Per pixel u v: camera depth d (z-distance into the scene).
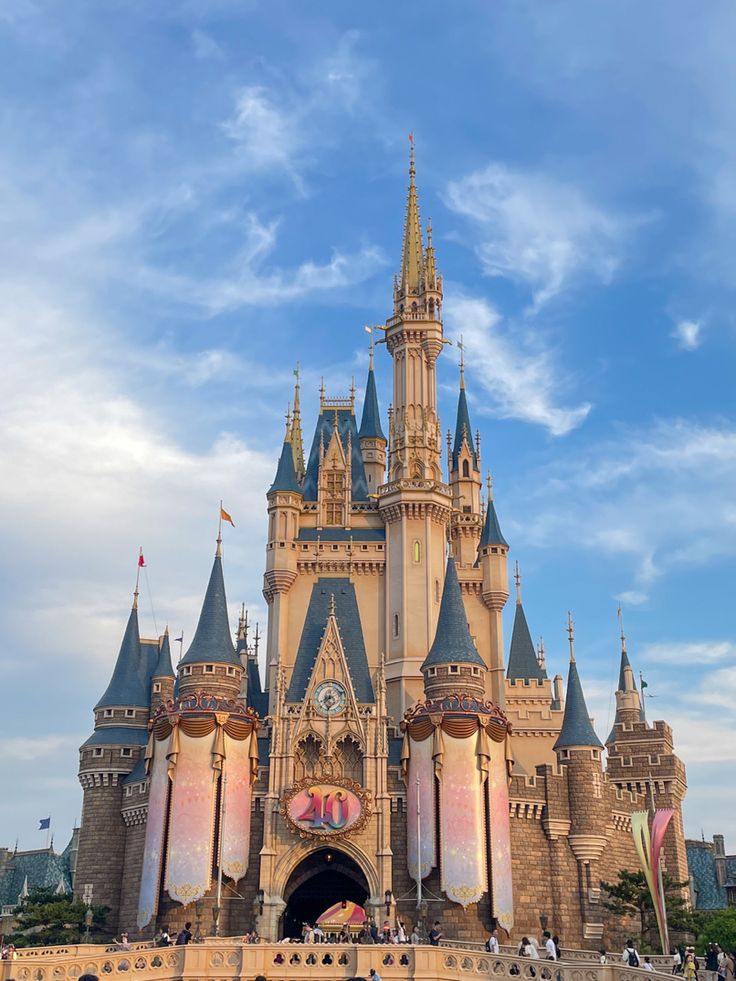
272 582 89.06
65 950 57.28
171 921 67.88
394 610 88.00
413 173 104.81
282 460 93.56
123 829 81.38
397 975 48.62
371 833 71.62
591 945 72.62
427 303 98.12
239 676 75.69
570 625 84.50
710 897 104.12
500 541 95.88
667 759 86.19
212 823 69.75
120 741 83.06
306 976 48.78
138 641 90.69
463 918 67.25
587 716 79.88
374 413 109.56
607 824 78.06
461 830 69.19
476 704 72.69
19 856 107.75
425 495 90.31
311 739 74.88
